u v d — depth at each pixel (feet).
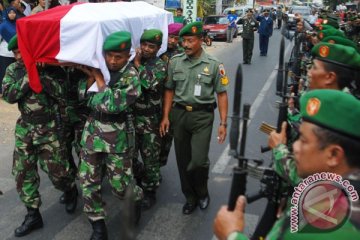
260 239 7.13
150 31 12.76
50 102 11.94
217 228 4.96
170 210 13.87
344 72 8.33
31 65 11.00
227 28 70.33
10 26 26.02
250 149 19.01
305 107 4.58
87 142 11.10
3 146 19.80
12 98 11.50
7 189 15.26
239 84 5.09
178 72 12.72
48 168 12.34
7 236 12.23
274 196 6.88
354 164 4.36
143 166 13.93
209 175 16.63
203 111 12.67
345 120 4.29
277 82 8.19
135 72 10.87
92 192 11.21
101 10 12.16
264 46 53.36
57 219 13.23
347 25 37.40
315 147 4.42
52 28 10.73
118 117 10.97
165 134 14.06
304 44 18.10
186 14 53.26
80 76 12.78
